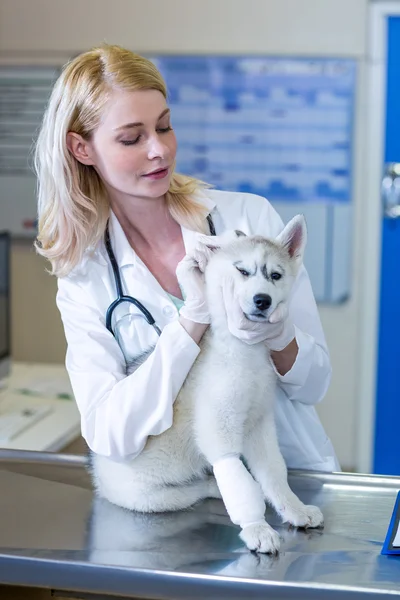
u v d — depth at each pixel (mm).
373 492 1257
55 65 3406
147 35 3346
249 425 1198
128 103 1218
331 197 3354
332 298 3398
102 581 1008
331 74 3264
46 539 1097
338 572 990
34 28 3402
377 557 1040
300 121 3316
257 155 3367
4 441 2105
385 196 3350
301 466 1447
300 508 1157
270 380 1188
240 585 963
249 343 1130
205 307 1156
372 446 3502
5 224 3529
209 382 1146
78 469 1360
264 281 1107
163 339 1159
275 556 1042
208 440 1146
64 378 2805
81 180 1335
